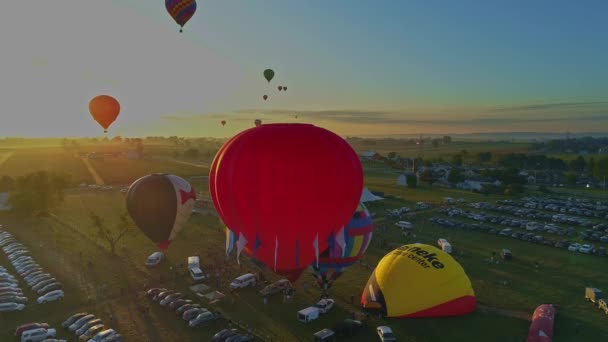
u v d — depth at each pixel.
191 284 37.91
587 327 30.48
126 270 41.34
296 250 24.62
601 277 40.50
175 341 28.27
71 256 45.50
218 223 60.31
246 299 34.59
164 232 39.66
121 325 30.34
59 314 32.31
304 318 30.66
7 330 30.00
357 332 29.20
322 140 24.36
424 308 31.47
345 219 25.14
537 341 27.19
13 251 46.72
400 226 59.00
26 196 65.06
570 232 56.78
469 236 55.31
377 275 33.53
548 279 39.91
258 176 23.58
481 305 33.97
